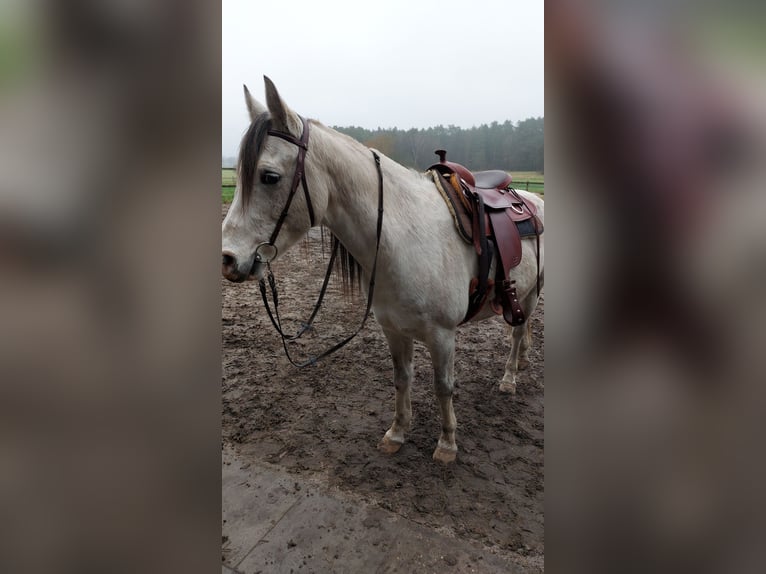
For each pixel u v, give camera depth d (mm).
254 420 2346
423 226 1675
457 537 1561
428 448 2117
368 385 2773
